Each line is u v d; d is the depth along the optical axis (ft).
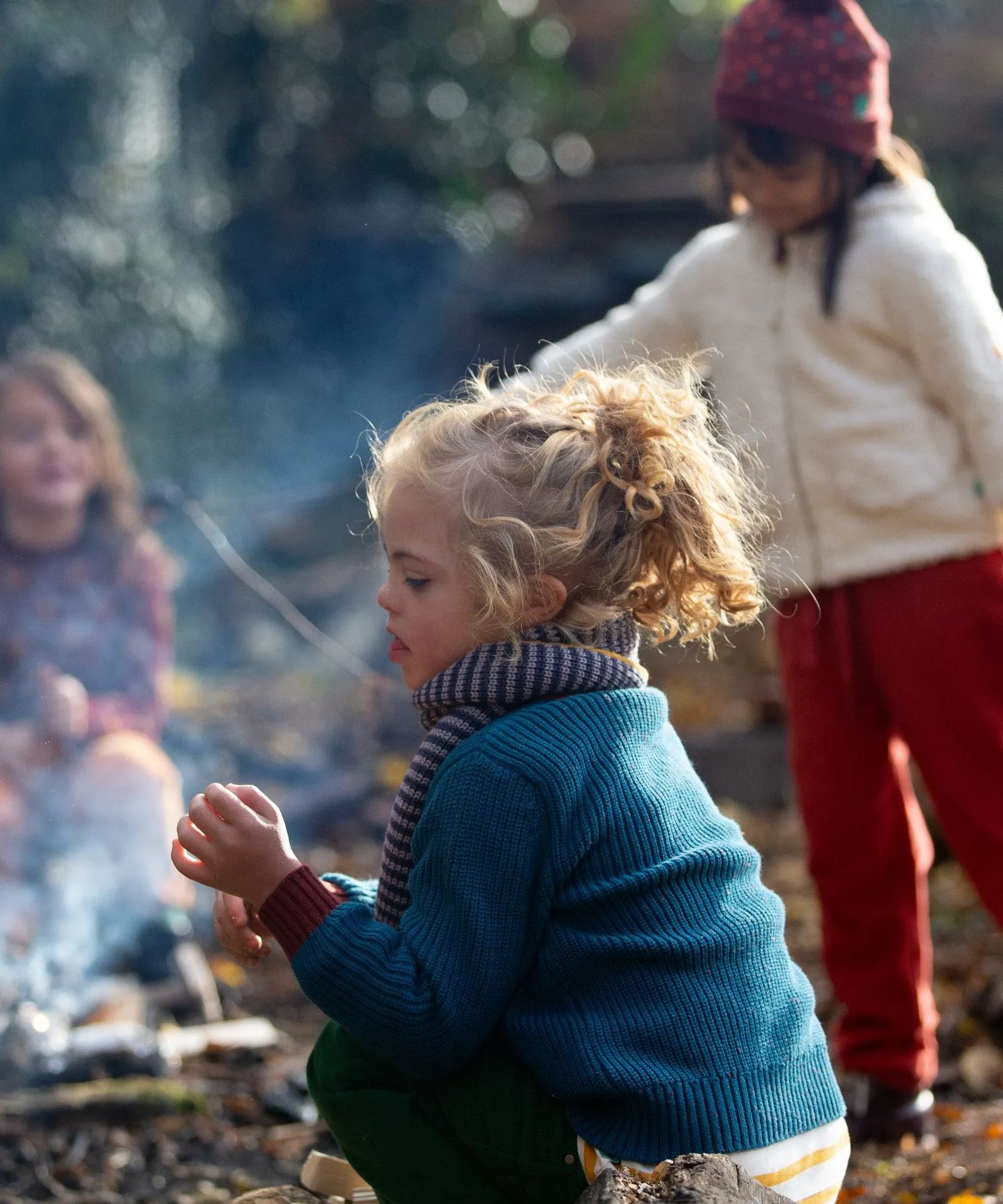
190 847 6.21
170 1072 11.61
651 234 38.81
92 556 13.42
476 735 6.23
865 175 9.68
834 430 9.56
